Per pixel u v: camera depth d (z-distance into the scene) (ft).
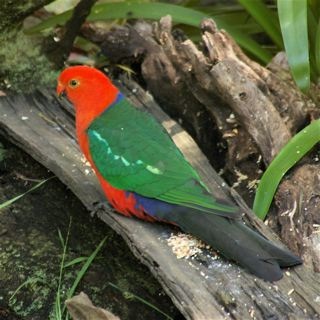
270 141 28.45
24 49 32.96
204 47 30.96
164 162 24.84
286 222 26.27
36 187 28.66
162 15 33.88
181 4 38.32
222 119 30.30
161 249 24.27
